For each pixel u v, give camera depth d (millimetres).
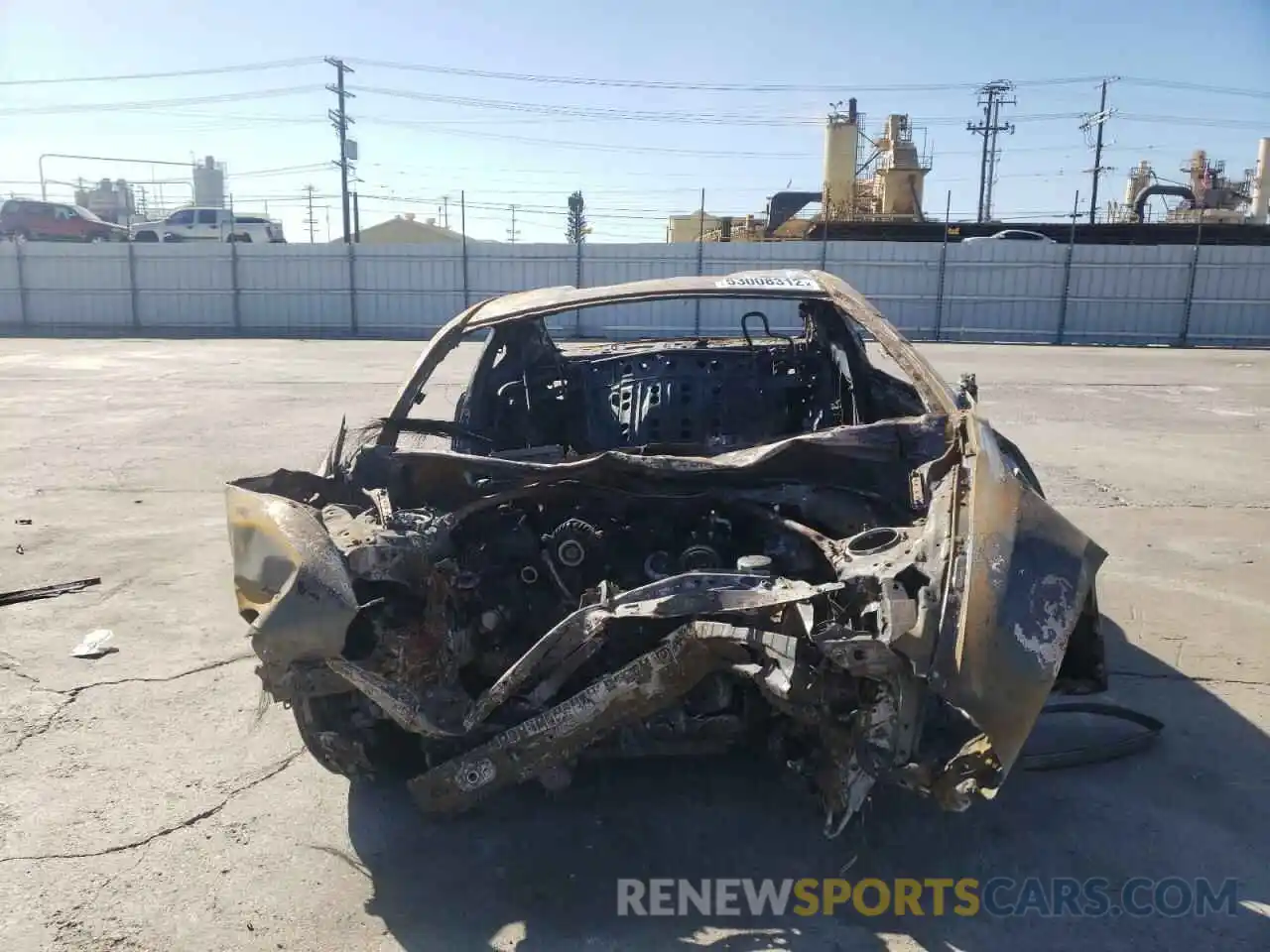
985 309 24516
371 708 2893
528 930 2504
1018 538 2457
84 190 41438
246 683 3990
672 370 4395
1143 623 4527
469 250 25719
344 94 34906
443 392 12648
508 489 3203
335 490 3205
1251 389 13492
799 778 2805
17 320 27094
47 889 2672
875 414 4121
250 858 2818
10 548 5832
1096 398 12445
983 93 40969
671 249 25000
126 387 13648
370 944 2457
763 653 2402
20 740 3512
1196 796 3074
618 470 3059
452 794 2662
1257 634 4391
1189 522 6246
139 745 3482
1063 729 3521
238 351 20203
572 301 3971
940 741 2422
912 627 2311
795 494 3143
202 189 46375
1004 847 2822
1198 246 23594
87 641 4395
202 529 6281
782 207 34594
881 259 24547
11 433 9688
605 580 2934
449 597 2857
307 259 26234
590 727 2562
